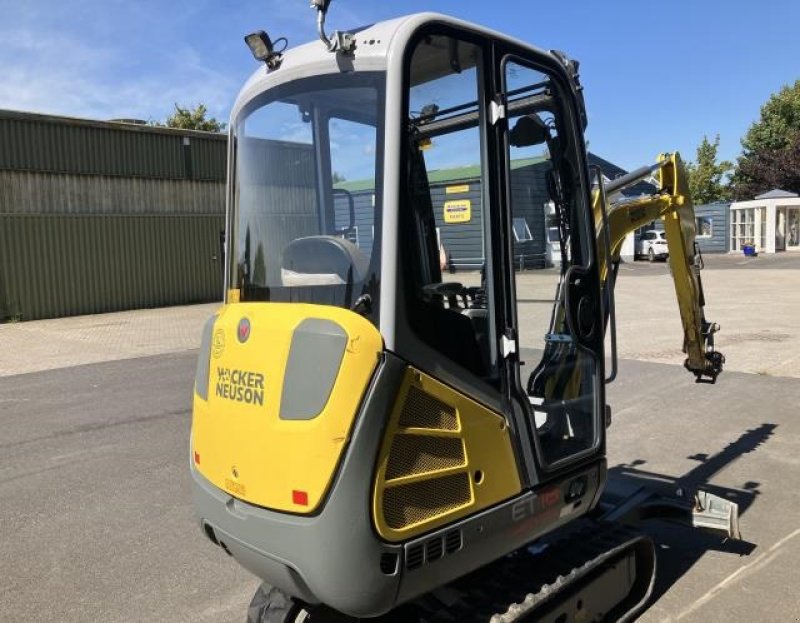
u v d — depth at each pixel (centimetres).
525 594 282
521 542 287
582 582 318
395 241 244
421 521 244
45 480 607
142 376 1078
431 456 248
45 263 2011
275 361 246
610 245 371
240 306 285
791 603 373
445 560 251
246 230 309
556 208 315
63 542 479
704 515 395
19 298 1962
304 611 279
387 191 245
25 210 1966
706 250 4069
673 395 842
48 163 2002
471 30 272
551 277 314
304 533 232
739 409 772
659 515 413
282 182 289
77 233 2073
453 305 265
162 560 448
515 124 293
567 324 317
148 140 2212
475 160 277
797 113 4381
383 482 232
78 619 379
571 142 322
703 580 400
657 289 2136
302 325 242
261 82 301
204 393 288
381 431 231
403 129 249
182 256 2319
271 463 243
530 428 287
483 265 279
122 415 834
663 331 1326
